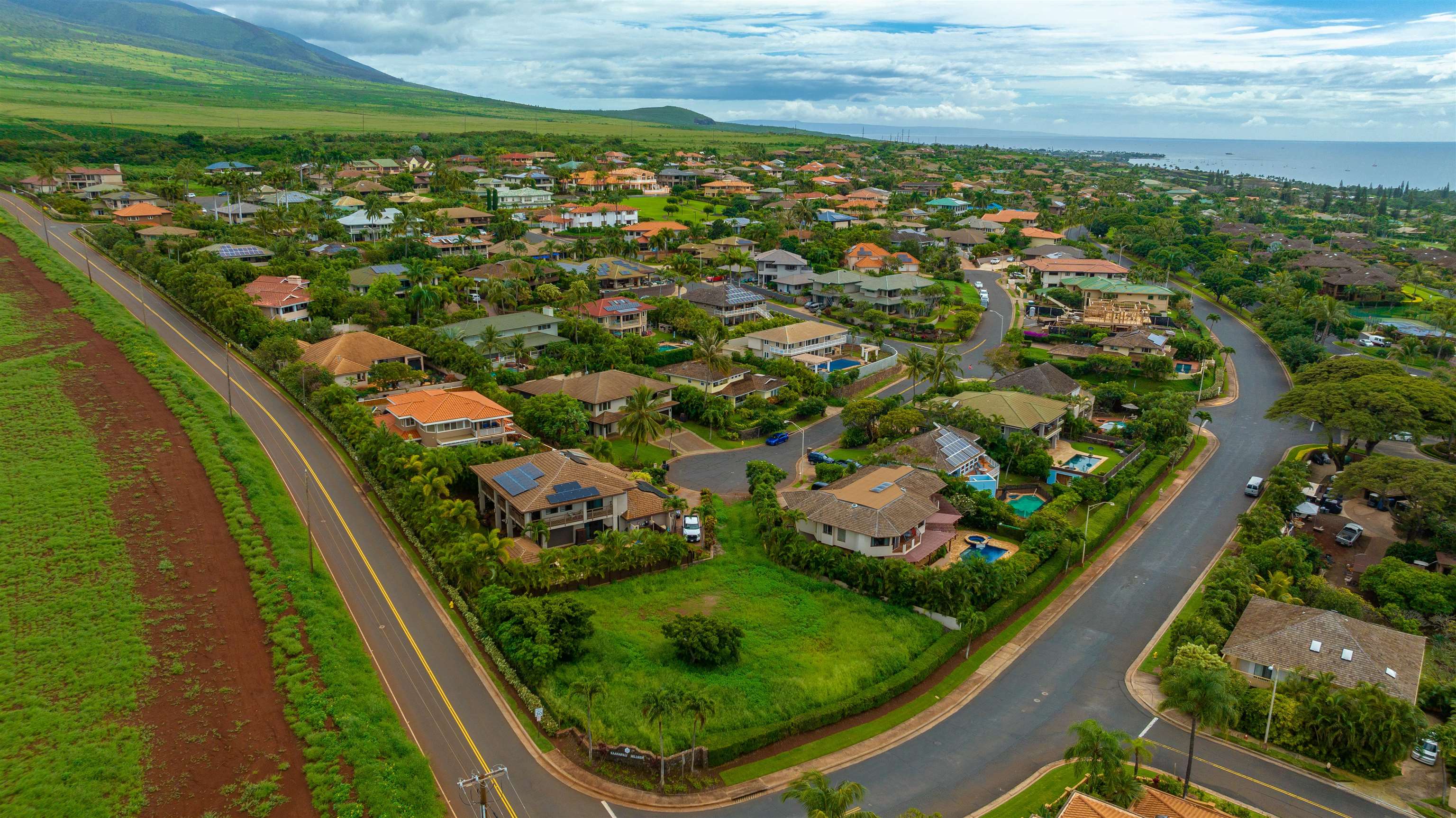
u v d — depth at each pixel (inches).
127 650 2763.3
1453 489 3644.2
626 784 2383.1
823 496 3745.1
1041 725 2731.3
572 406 4763.8
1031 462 4562.0
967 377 6245.1
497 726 2583.7
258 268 6899.6
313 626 2913.4
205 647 2815.0
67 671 2652.6
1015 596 3380.9
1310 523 4192.9
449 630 3029.0
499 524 3700.8
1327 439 5310.0
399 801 2241.6
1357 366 5275.6
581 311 6702.8
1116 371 6161.4
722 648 2874.0
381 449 3983.8
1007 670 3036.4
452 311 6569.9
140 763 2326.5
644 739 2509.8
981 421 4813.0
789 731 2615.7
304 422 4655.5
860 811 2126.0
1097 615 3408.0
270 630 2901.1
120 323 5649.6
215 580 3179.1
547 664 2726.4
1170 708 2422.5
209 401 4712.1
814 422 5477.4
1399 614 3208.7
